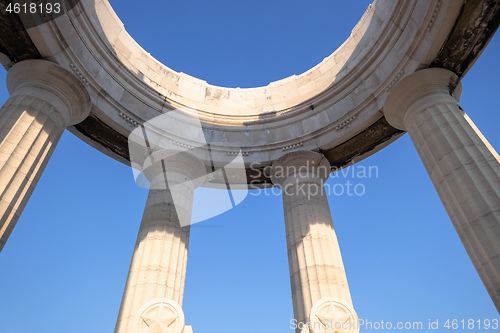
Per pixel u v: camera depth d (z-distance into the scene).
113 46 17.30
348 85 17.91
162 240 13.88
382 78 15.99
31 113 11.74
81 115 14.10
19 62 12.84
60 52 13.43
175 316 8.88
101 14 16.58
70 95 13.22
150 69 19.22
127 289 12.77
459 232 10.52
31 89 12.30
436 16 12.63
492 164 10.74
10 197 10.12
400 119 14.07
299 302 13.19
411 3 14.26
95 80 15.10
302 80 20.77
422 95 13.12
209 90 20.89
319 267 13.53
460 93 13.95
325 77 19.86
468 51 13.09
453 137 11.66
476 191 10.34
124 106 16.27
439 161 11.63
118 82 16.52
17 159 10.71
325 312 8.89
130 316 11.77
